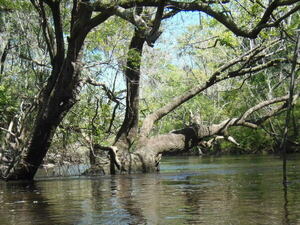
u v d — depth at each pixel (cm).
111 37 2414
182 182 1648
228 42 2333
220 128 2595
